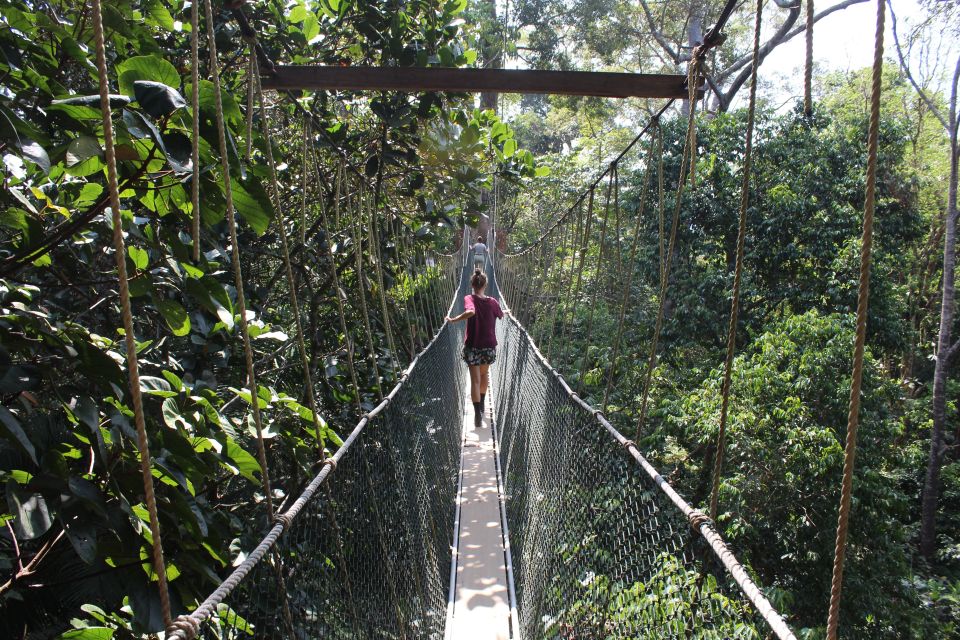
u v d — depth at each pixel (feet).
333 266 6.55
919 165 50.72
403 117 11.58
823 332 24.95
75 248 5.21
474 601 11.00
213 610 2.97
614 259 36.52
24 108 4.43
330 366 9.96
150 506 2.50
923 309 51.98
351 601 5.41
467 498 15.51
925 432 45.03
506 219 56.39
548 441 10.16
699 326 32.81
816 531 22.24
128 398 4.13
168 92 3.57
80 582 3.88
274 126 11.94
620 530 5.59
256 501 6.80
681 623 3.83
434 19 12.29
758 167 34.50
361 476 6.49
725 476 23.99
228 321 4.43
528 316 22.48
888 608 21.97
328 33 11.94
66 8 5.23
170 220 4.90
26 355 4.15
